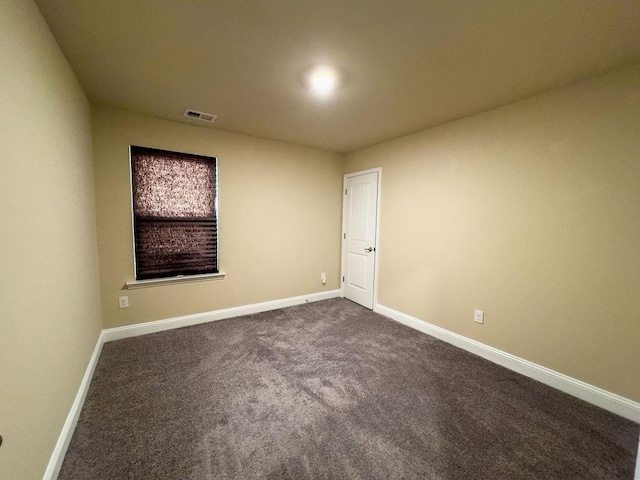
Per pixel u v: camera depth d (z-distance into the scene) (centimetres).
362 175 392
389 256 353
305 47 165
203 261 320
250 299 357
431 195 299
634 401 176
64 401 149
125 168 269
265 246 363
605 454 150
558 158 205
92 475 133
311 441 155
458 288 274
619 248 180
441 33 151
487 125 248
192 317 317
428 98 228
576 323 199
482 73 189
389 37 155
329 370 228
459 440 158
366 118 274
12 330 97
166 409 179
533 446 154
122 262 274
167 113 270
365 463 142
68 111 177
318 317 349
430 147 300
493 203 245
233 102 243
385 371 228
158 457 143
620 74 177
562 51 163
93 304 233
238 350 259
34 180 120
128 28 149
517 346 231
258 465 139
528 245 223
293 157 378
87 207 224
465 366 238
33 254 117
